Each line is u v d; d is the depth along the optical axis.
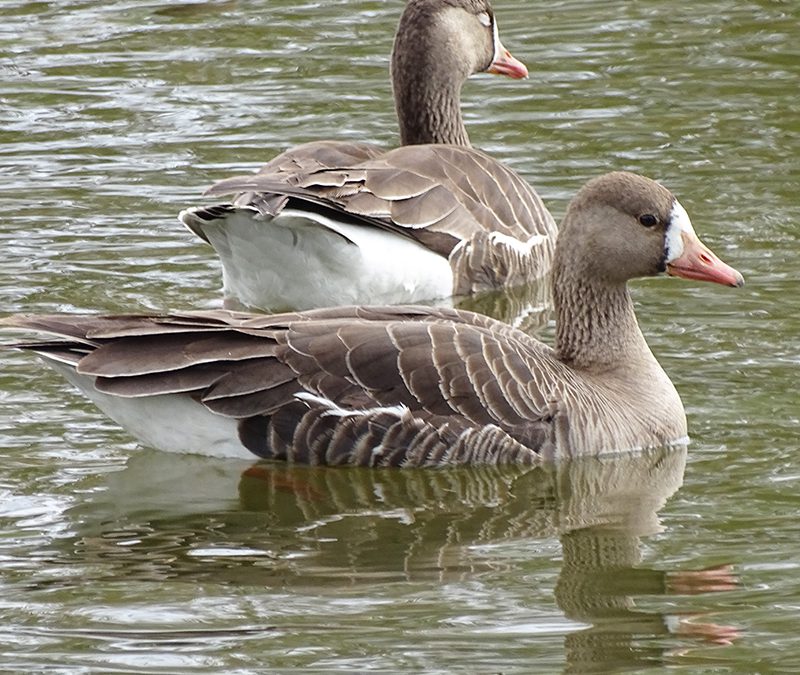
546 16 26.50
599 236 15.12
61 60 24.84
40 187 20.55
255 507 13.55
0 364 16.02
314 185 17.53
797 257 18.52
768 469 14.05
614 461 14.58
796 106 22.88
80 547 12.66
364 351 14.25
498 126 22.59
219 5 27.14
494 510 13.59
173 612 11.60
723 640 11.12
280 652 10.97
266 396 14.12
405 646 11.03
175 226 19.59
